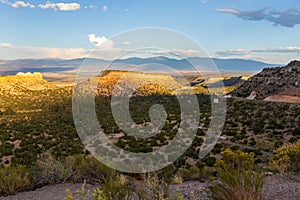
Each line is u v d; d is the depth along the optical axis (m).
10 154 26.66
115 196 4.73
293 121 33.41
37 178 9.34
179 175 10.77
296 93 48.75
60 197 7.34
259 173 5.61
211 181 8.54
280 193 5.96
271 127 31.67
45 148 27.67
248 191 4.86
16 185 8.23
